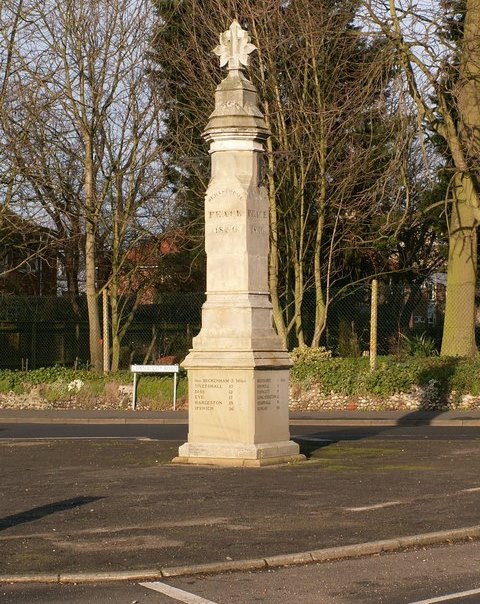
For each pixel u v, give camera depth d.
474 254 30.91
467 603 8.24
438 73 27.45
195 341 16.30
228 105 16.19
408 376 28.25
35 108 31.86
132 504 12.66
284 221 33.09
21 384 30.62
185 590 8.80
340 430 23.69
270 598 8.50
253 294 16.11
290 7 31.41
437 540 10.62
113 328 33.75
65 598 8.55
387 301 37.19
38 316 37.84
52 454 18.56
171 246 37.22
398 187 30.80
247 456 15.88
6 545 10.45
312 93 31.66
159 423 27.09
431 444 19.28
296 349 31.03
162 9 35.19
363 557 10.02
